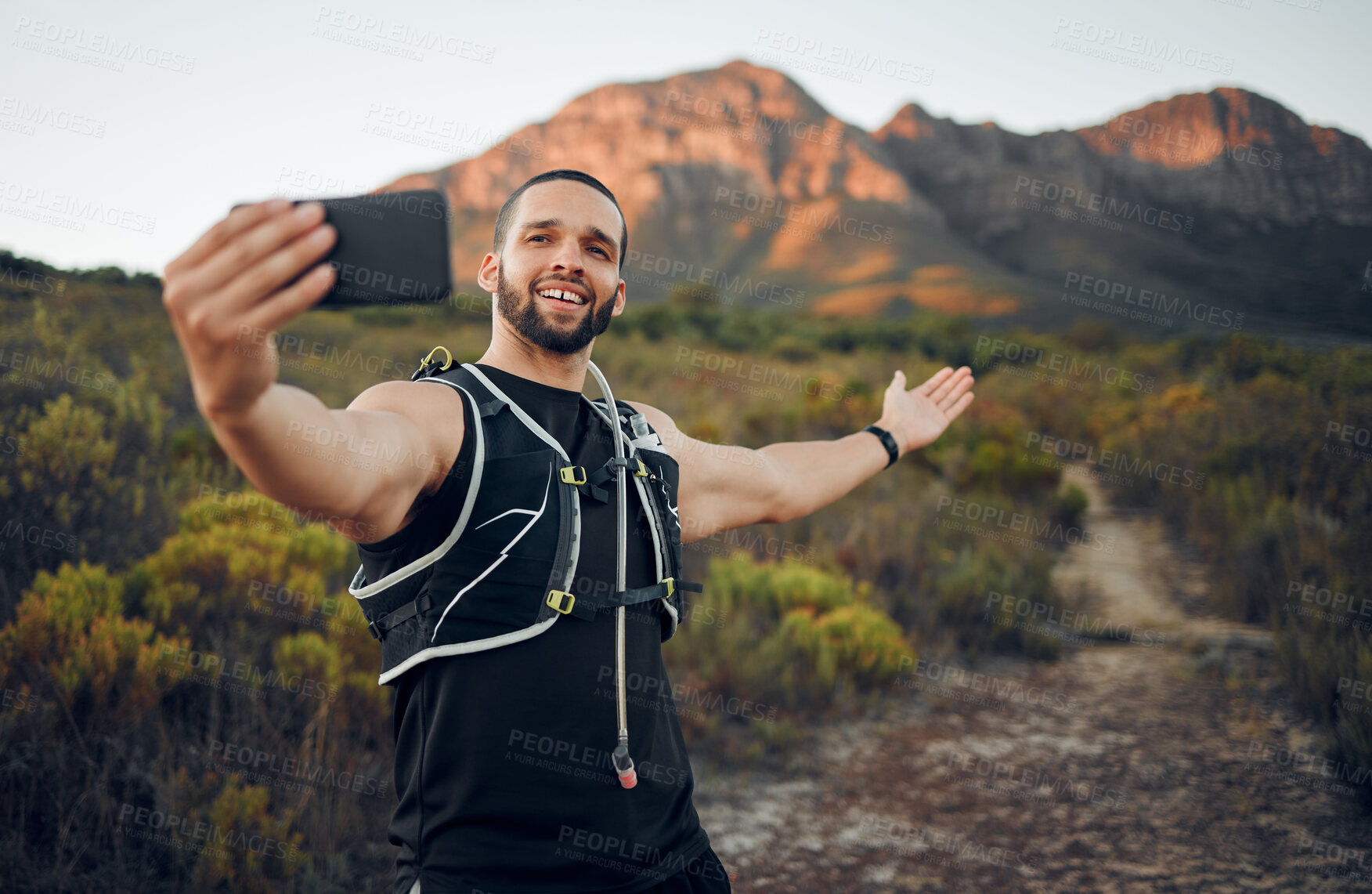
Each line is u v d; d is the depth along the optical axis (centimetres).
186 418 719
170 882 270
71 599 340
